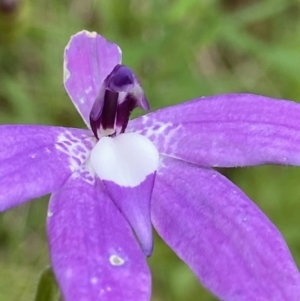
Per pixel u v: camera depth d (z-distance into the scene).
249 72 0.17
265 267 0.07
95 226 0.07
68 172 0.08
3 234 0.15
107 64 0.09
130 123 0.09
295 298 0.07
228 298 0.07
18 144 0.08
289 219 0.16
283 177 0.16
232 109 0.09
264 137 0.08
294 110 0.09
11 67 0.17
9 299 0.14
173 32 0.15
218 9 0.17
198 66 0.18
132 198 0.08
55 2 0.17
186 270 0.15
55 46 0.16
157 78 0.16
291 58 0.15
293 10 0.18
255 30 0.19
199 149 0.09
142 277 0.07
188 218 0.08
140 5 0.16
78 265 0.07
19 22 0.15
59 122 0.16
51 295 0.09
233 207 0.08
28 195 0.07
